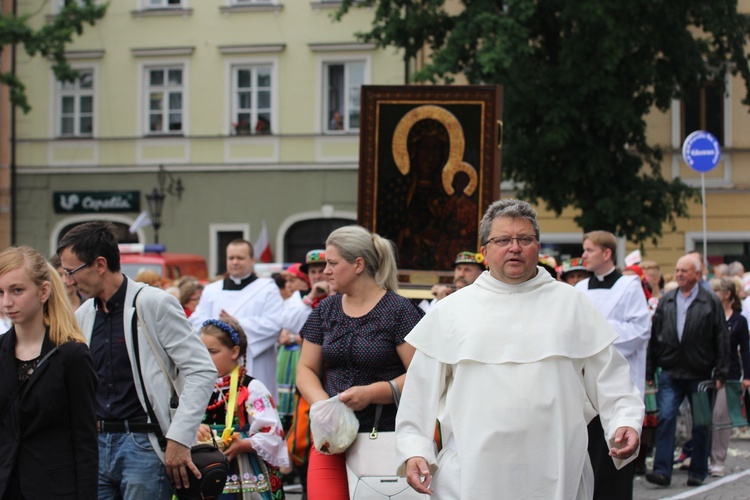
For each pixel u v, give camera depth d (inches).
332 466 282.7
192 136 1472.7
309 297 478.9
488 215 224.5
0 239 1524.4
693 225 1336.1
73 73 1202.0
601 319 219.9
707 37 1183.6
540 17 1082.7
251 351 466.3
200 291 536.1
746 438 695.1
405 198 552.4
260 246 1428.4
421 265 551.5
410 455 219.8
